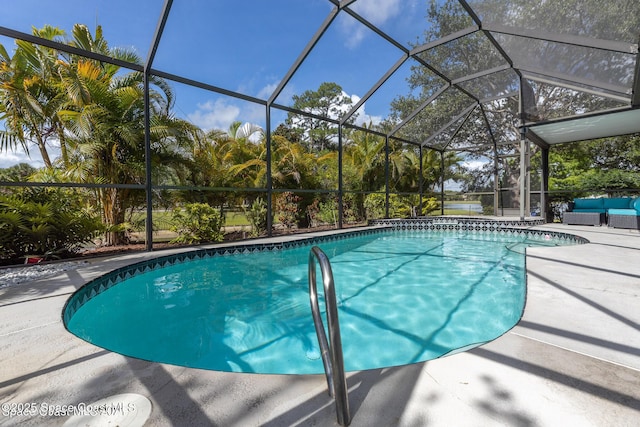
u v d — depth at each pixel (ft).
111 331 9.78
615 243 17.37
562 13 16.49
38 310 8.52
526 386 4.44
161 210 22.72
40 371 5.21
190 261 18.47
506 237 27.32
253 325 10.12
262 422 3.84
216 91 21.72
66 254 17.34
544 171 32.17
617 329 6.31
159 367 5.24
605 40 16.47
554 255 13.98
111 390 4.61
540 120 25.93
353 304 11.69
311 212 32.32
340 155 30.68
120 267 13.96
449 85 30.09
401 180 42.98
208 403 4.24
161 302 12.26
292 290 13.71
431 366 5.01
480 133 40.34
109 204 21.52
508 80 29.12
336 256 20.45
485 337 8.86
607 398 4.16
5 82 19.03
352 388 4.50
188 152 24.75
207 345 8.80
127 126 20.72
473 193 44.11
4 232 14.82
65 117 19.66
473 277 15.31
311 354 8.25
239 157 32.12
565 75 21.86
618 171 38.88
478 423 3.74
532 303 7.85
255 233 26.84
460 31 22.16
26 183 14.38
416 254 21.01
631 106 21.15
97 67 20.48
